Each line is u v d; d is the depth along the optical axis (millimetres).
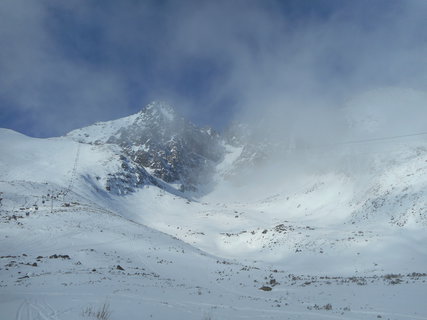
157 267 39031
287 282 34500
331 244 63719
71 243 48000
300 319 16094
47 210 72125
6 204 79375
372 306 19344
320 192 130625
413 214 67500
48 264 33094
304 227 81750
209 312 16641
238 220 124000
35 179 131375
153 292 21500
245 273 41156
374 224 73000
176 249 53344
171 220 130625
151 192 162625
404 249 54562
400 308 18469
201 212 143750
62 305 15023
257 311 18047
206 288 27828
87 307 14766
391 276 36969
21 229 53750
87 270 31125
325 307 19453
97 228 59656
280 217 124250
